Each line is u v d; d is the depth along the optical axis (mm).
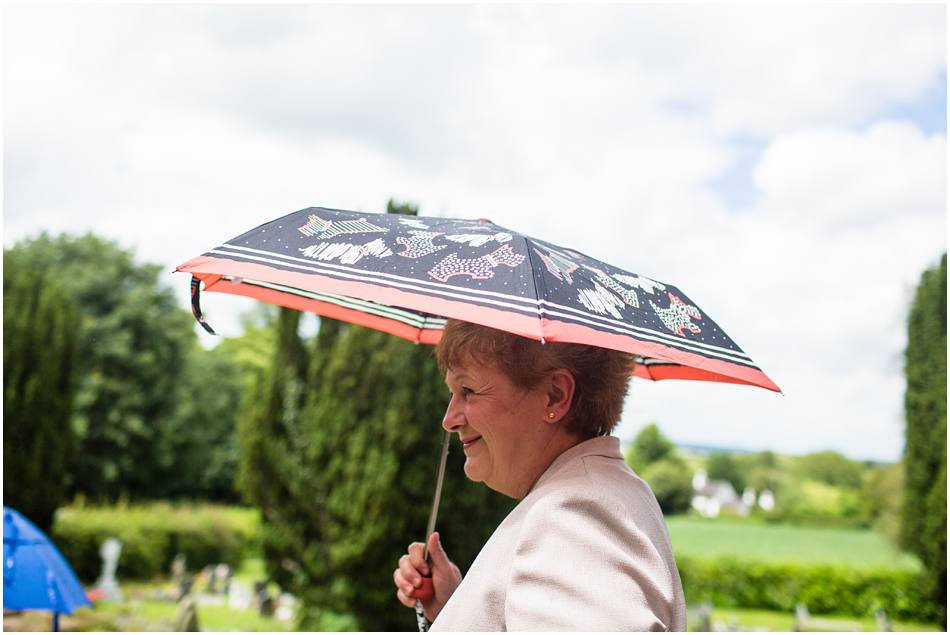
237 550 17531
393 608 7230
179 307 30531
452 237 1258
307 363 8000
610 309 1242
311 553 7703
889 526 15594
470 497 7113
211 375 31078
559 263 1276
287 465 7734
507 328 1021
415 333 2152
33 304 12023
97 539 13414
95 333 26766
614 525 1065
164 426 27141
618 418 1339
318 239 1221
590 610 952
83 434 24969
